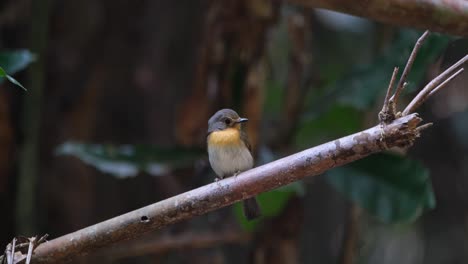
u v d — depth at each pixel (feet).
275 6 34.12
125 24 42.04
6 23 38.58
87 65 40.98
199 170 36.01
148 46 42.63
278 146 37.40
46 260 20.58
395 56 34.06
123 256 35.09
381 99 38.19
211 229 36.78
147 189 40.45
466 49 41.22
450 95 45.14
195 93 35.27
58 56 40.32
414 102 17.97
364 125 39.17
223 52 34.32
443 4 21.50
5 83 36.14
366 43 47.42
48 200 38.83
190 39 43.09
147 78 42.29
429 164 45.57
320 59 47.55
